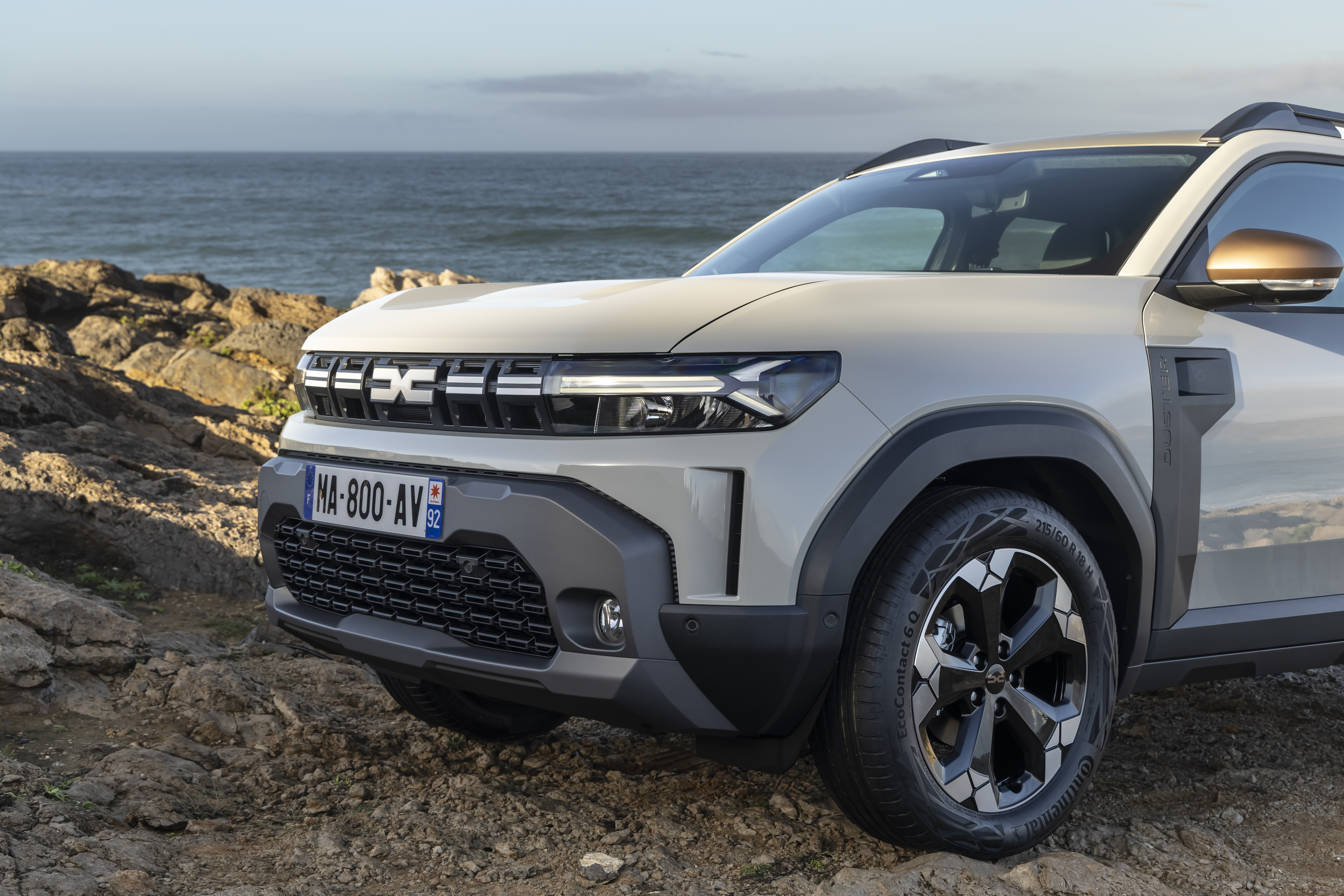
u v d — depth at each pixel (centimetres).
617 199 10012
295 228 6975
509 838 256
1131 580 267
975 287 255
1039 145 352
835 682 229
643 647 217
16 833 233
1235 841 270
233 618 448
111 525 492
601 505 220
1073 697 255
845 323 229
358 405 267
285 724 331
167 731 316
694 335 221
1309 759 327
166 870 229
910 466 224
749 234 378
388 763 306
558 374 226
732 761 238
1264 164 306
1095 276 277
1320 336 300
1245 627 286
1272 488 288
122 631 365
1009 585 253
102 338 1118
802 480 216
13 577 369
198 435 750
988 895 223
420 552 243
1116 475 254
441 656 242
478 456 235
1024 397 242
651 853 246
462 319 253
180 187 14488
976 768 240
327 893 224
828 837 260
